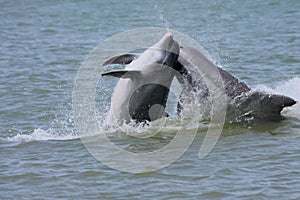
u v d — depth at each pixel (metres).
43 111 55.62
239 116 51.31
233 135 48.19
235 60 75.56
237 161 42.62
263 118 51.50
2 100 59.16
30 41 90.81
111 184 39.31
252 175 40.16
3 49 85.25
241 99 51.19
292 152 43.97
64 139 47.84
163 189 38.44
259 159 42.84
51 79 67.88
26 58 79.38
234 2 117.88
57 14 112.88
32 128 50.88
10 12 115.75
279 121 51.31
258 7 112.75
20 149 45.59
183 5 116.50
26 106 57.06
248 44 84.62
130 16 108.69
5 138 48.22
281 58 76.00
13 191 38.50
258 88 59.16
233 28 96.12
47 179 40.16
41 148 45.78
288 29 93.94
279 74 68.44
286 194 37.28
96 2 122.62
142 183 39.41
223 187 38.50
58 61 77.50
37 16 111.56
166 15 108.31
